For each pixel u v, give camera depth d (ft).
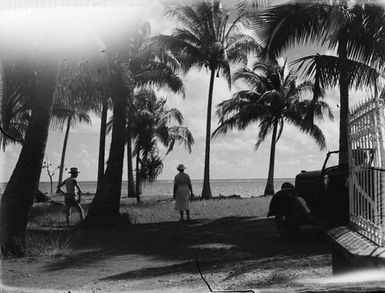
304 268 21.09
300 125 98.27
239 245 33.09
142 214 57.16
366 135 16.07
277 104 101.76
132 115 85.71
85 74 40.11
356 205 17.57
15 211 29.17
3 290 20.02
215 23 84.38
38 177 30.19
